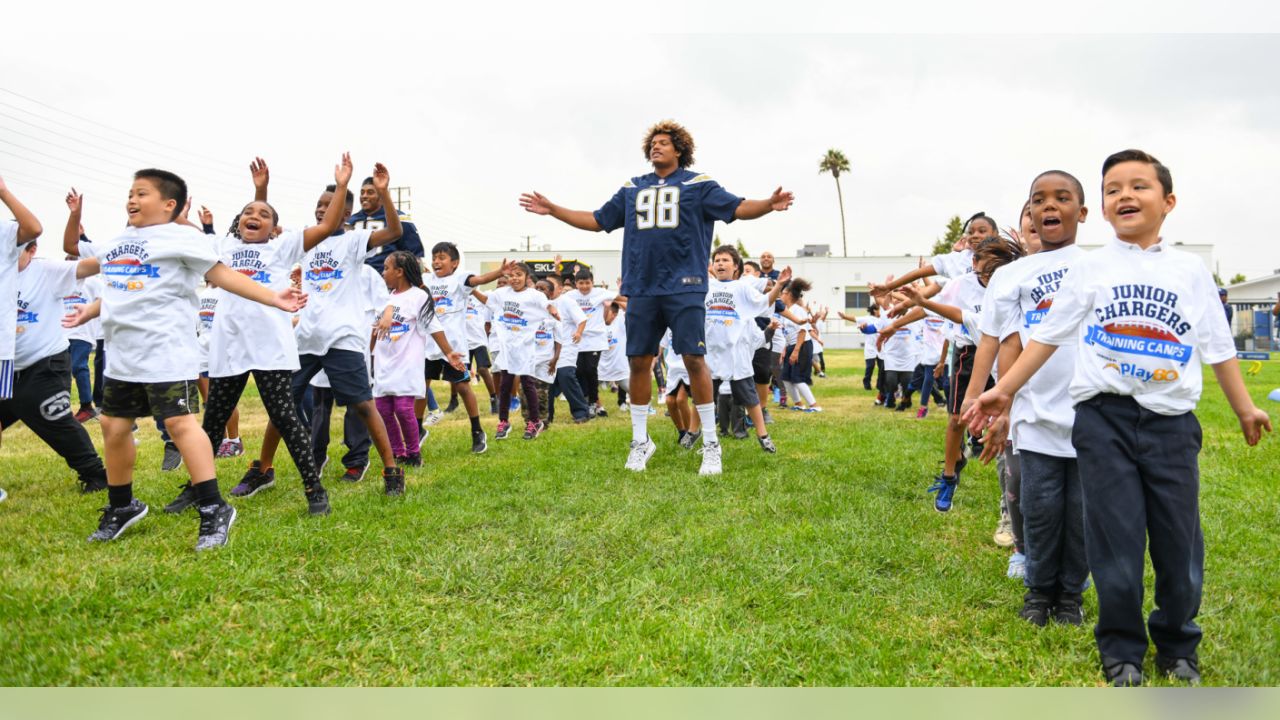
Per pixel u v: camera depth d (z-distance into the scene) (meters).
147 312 3.43
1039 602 2.74
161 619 2.62
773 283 8.12
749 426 7.58
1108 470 2.28
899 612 2.77
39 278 4.46
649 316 5.19
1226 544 3.48
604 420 8.65
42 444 6.68
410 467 5.43
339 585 2.92
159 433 7.35
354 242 4.71
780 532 3.63
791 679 2.28
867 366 13.09
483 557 3.22
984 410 2.49
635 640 2.47
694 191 5.11
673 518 3.90
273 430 4.54
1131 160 2.37
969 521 4.01
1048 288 2.87
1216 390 11.87
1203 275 2.29
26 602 2.66
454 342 7.96
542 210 5.52
